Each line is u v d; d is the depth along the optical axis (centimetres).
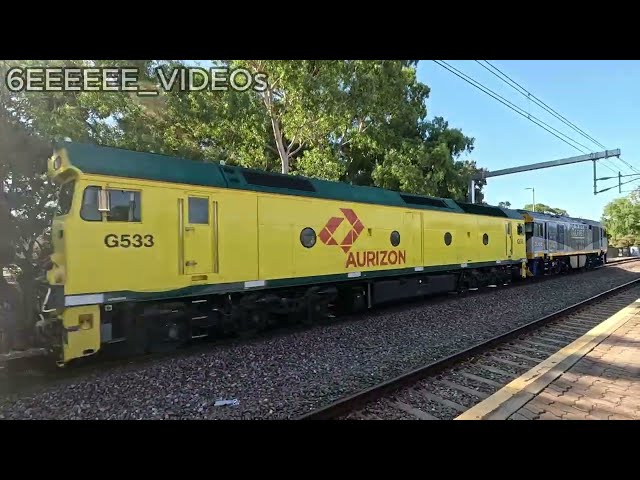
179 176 750
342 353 725
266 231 877
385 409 480
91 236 636
